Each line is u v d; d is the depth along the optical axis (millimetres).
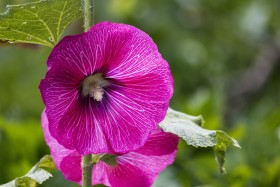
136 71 764
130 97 772
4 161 1130
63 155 800
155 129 806
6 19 738
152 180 829
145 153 819
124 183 831
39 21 749
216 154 803
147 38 752
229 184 1143
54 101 741
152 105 768
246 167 1117
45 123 804
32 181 775
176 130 774
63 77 742
